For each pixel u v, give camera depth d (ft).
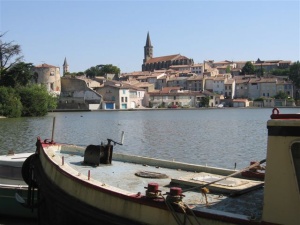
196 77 567.59
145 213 22.98
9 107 248.93
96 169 35.24
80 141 132.05
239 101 510.99
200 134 155.02
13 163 47.16
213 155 100.58
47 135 145.28
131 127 191.01
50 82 406.00
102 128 183.52
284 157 18.52
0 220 43.78
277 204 18.67
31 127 176.76
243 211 21.99
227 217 20.02
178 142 127.54
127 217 23.84
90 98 414.00
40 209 35.01
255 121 235.81
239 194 24.93
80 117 278.26
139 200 23.27
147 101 471.62
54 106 312.29
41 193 34.32
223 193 25.66
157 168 36.27
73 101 409.28
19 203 43.09
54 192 30.37
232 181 27.07
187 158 96.12
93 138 141.59
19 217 43.80
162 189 28.07
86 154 37.22
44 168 35.83
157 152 105.60
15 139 128.06
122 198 24.21
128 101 441.27
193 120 249.34
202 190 23.26
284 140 18.51
